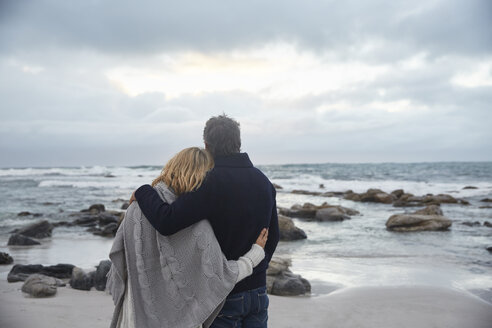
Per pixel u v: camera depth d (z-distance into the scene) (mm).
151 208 1986
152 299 2000
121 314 2078
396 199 21906
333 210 15047
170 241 2010
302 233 10773
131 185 34406
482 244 9820
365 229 12469
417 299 5074
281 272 5879
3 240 10656
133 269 2043
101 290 5500
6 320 3932
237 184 2117
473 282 6168
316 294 5535
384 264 7551
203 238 1998
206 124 2314
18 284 5875
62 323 3857
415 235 11242
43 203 20719
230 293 2080
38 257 8414
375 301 4992
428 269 7094
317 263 7660
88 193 27328
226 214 2074
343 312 4520
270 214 2268
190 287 2002
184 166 2141
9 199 23062
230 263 2053
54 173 55750
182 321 1984
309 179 41219
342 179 42156
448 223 12242
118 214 15102
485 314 4492
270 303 4887
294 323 4129
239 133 2287
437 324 4164
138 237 2031
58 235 11695
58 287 5637
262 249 2158
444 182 36656
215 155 2258
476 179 39594
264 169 60969
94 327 3754
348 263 7652
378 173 49281
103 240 10758
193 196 2002
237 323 2111
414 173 48500
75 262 7910
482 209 17547
